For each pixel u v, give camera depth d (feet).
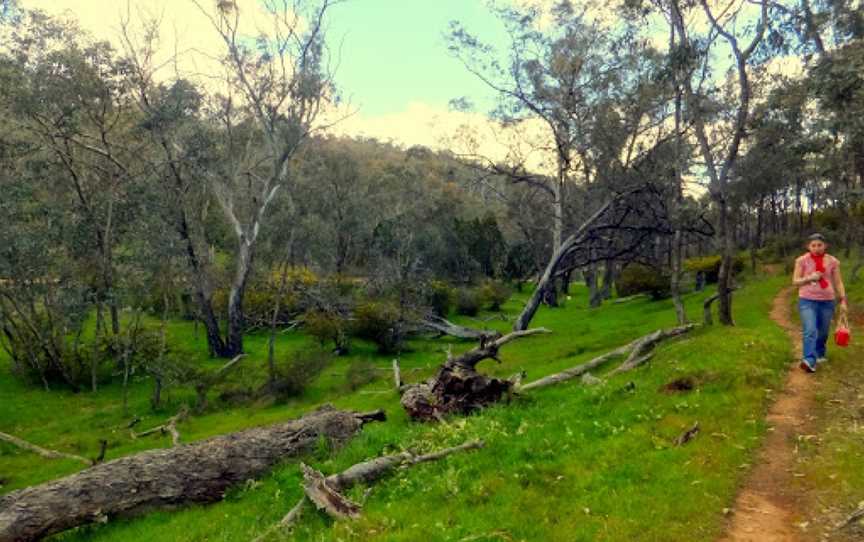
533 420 35.96
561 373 54.75
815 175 124.98
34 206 102.22
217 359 118.11
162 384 86.33
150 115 115.65
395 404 61.67
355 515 26.55
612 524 21.57
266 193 130.11
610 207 98.73
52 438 71.72
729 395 34.94
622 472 25.76
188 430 70.69
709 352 45.09
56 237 102.32
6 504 34.96
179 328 151.84
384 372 89.66
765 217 247.09
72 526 35.58
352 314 124.57
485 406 44.19
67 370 99.91
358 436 42.22
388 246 198.39
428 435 36.55
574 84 107.76
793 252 167.12
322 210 235.20
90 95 111.14
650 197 99.19
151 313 162.20
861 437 27.40
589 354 74.28
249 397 84.07
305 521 27.96
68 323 95.40
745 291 108.68
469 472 28.55
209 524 33.14
